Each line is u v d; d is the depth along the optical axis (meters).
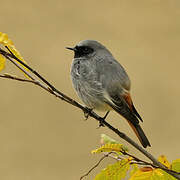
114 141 5.42
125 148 5.24
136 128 7.41
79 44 8.77
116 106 7.75
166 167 5.32
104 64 8.19
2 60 5.67
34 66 14.78
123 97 7.82
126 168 5.22
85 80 8.23
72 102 6.41
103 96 7.93
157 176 5.12
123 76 8.00
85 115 8.11
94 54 8.53
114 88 7.84
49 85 5.98
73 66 8.70
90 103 8.28
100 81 8.01
